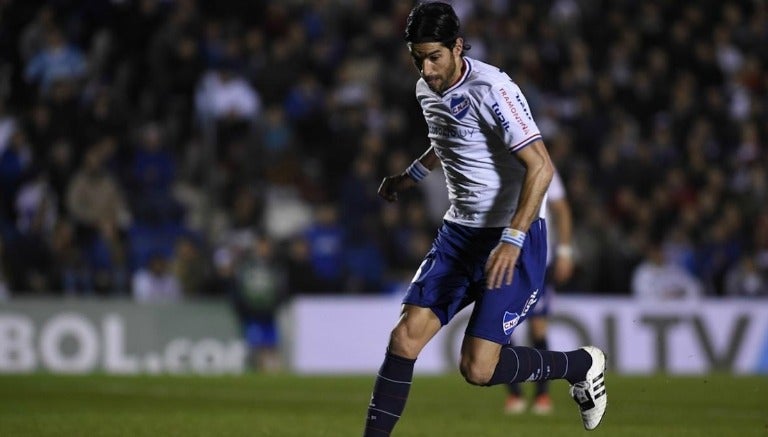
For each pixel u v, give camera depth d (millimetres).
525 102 18438
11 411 30344
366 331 53594
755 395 37906
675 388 40719
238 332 52219
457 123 18750
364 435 18953
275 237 57812
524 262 18938
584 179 58812
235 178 58719
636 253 58188
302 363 52719
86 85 59656
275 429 25828
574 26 70312
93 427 25672
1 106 58531
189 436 24094
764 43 72688
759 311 55531
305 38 64688
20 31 60531
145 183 55625
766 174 65000
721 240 59562
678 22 72625
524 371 20016
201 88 59812
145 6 61688
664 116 67188
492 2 67125
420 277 19328
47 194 53406
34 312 49188
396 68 63719
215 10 64625
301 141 61594
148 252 54156
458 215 19484
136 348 50562
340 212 57094
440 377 47344
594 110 65625
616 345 53875
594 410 21047
